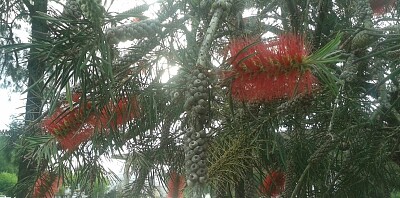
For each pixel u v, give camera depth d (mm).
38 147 3012
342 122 3621
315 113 3615
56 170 3439
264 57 1892
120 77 2635
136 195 3861
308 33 4023
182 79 2303
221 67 1949
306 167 3426
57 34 1833
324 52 1844
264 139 2689
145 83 2746
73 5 2014
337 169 4098
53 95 1841
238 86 1974
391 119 4375
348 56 3377
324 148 3416
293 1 3928
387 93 4137
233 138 2557
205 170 1792
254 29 3822
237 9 3285
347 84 3328
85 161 3201
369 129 3838
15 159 4363
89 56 1740
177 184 3908
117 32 1893
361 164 3902
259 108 2680
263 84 1932
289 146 3586
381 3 3916
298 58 1859
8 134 3961
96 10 1749
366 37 3328
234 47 2012
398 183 4320
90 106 2607
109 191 4922
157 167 3881
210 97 2131
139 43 2527
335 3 4809
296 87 1880
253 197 3123
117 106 2676
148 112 2787
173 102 2670
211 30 2057
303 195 3637
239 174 2596
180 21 2572
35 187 3645
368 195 4137
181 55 2488
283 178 3811
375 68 3848
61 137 2672
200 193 1761
